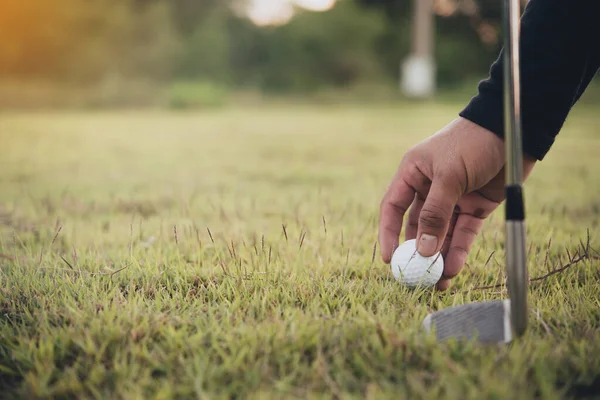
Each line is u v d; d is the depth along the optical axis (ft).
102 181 5.19
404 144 8.95
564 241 2.90
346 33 27.32
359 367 1.82
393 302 2.21
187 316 2.09
